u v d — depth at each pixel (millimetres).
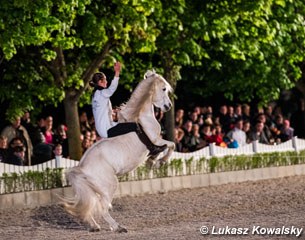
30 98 25234
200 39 28859
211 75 31422
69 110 25344
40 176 23297
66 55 26344
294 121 34188
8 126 24844
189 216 20266
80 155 25375
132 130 18062
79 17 24125
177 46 26438
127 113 18172
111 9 24422
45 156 25078
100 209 17625
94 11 24203
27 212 21781
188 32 26672
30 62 25391
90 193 17453
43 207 22625
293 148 30297
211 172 27141
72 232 18375
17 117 24953
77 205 17438
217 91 32375
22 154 23938
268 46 29344
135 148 18031
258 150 28953
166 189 25656
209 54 30469
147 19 24922
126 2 23578
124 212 21375
